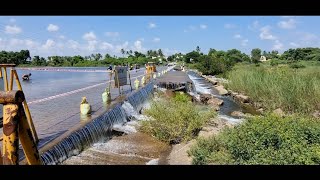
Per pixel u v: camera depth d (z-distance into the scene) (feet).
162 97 77.61
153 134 40.57
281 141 28.14
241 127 32.48
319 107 64.69
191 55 347.77
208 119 49.85
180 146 37.60
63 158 26.76
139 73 148.87
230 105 81.41
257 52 289.33
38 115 39.22
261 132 29.12
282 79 80.84
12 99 9.63
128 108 52.24
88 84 90.74
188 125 42.09
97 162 28.45
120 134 40.45
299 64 152.66
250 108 77.41
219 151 29.07
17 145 9.80
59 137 28.35
